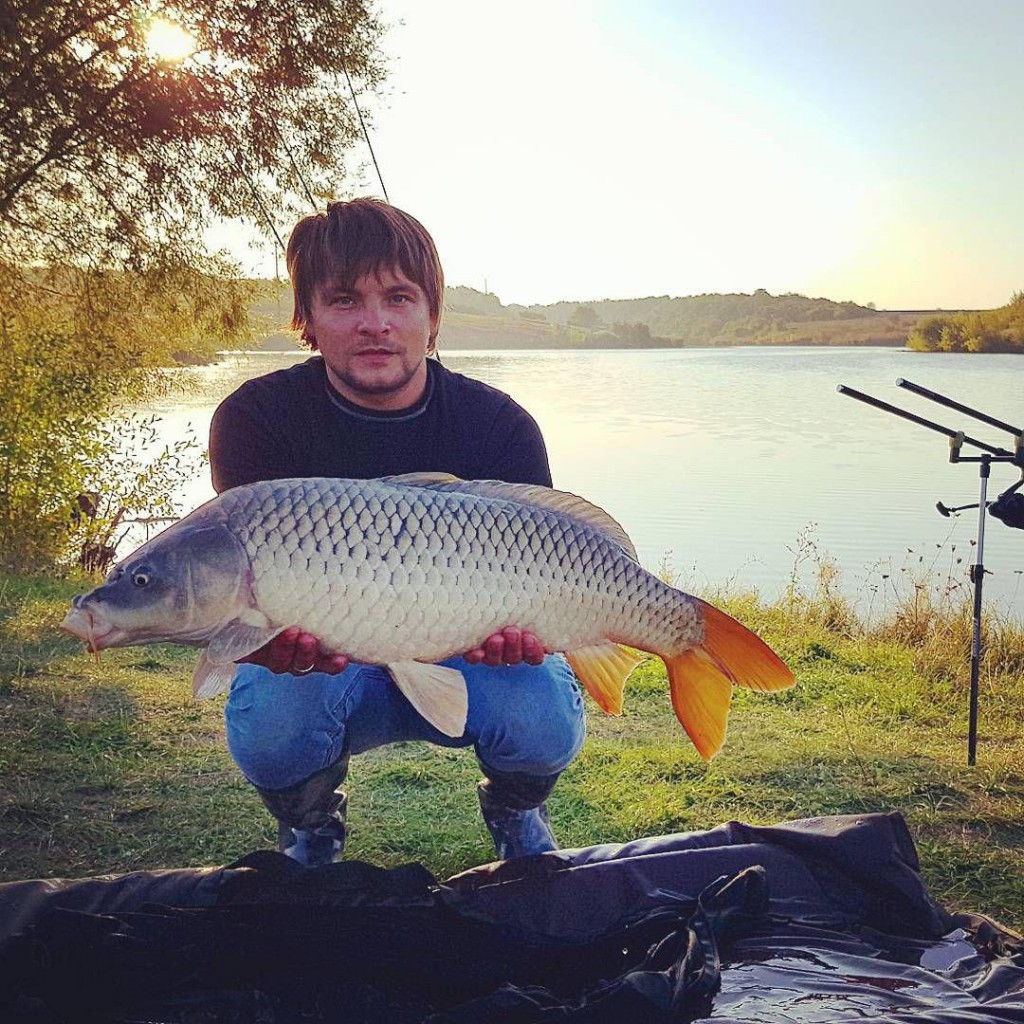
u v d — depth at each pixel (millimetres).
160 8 11062
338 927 2107
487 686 2488
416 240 2445
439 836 3174
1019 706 4730
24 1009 1900
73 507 9359
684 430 35125
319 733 2455
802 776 3723
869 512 16531
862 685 5023
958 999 2002
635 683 4977
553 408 46062
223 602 2070
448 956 2135
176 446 9930
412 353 2467
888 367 82812
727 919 2166
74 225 11867
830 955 2160
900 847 2402
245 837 3125
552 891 2242
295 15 11344
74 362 10078
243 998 2006
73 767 3604
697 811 3408
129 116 11273
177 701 4461
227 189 11758
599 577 2303
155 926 2041
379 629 2139
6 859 2906
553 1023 1856
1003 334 97125
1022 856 3100
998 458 3861
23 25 10594
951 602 6961
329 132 11883
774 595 9914
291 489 2125
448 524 2166
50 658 5078
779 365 97688
